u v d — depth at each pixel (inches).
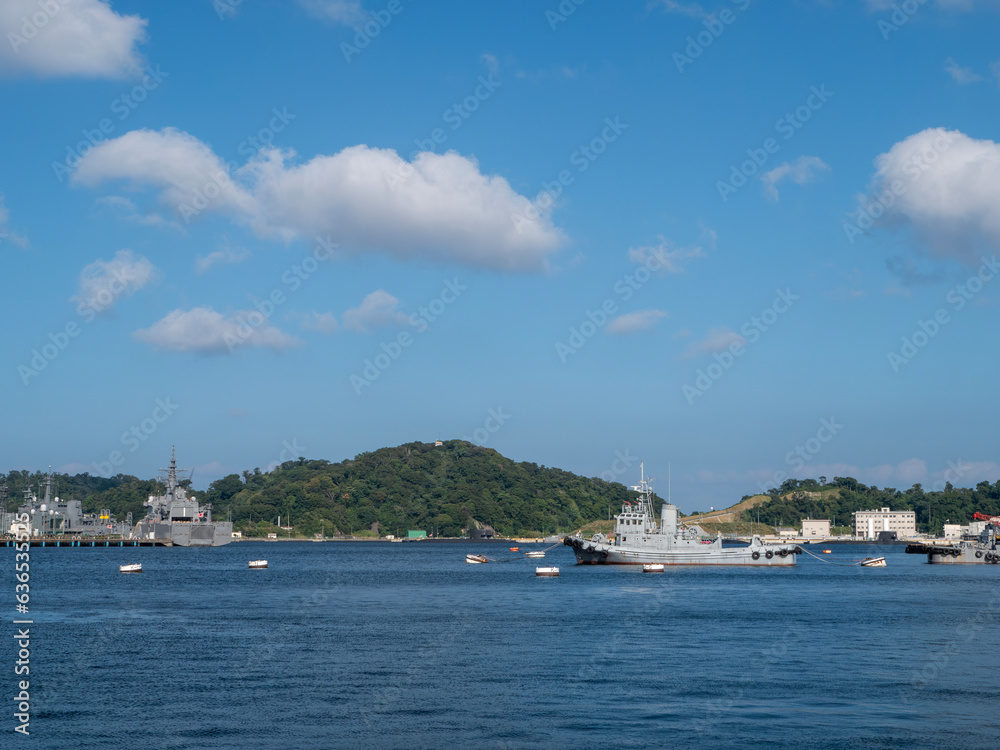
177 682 2733.8
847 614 4488.2
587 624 4079.7
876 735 2151.8
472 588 6230.3
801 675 2827.3
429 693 2578.7
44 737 2135.8
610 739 2118.6
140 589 6314.0
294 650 3334.2
